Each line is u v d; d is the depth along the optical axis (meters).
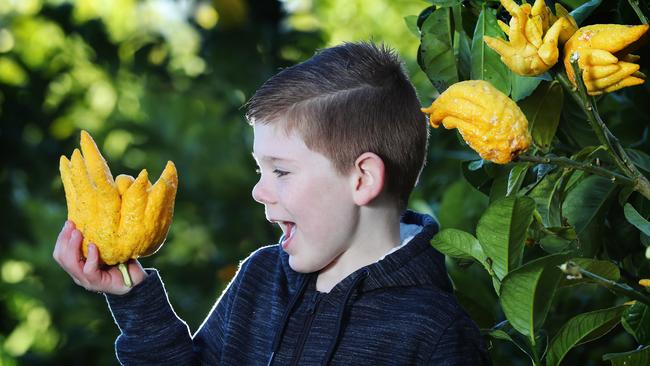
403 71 2.01
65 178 1.89
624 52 1.80
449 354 1.88
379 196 1.96
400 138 1.97
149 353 1.99
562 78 1.81
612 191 1.93
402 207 1.99
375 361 1.91
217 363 2.04
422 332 1.90
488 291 2.23
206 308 3.49
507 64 1.78
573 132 2.00
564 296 2.20
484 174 2.02
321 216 1.93
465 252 1.87
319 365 1.93
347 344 1.92
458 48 1.97
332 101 1.93
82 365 3.62
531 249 2.05
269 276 2.04
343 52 1.98
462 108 1.75
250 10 3.39
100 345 3.61
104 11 4.73
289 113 1.93
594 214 1.93
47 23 4.08
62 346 3.66
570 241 1.90
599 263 1.79
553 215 1.89
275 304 2.01
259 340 2.01
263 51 3.39
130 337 1.99
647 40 2.00
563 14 1.83
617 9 1.93
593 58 1.78
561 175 1.87
